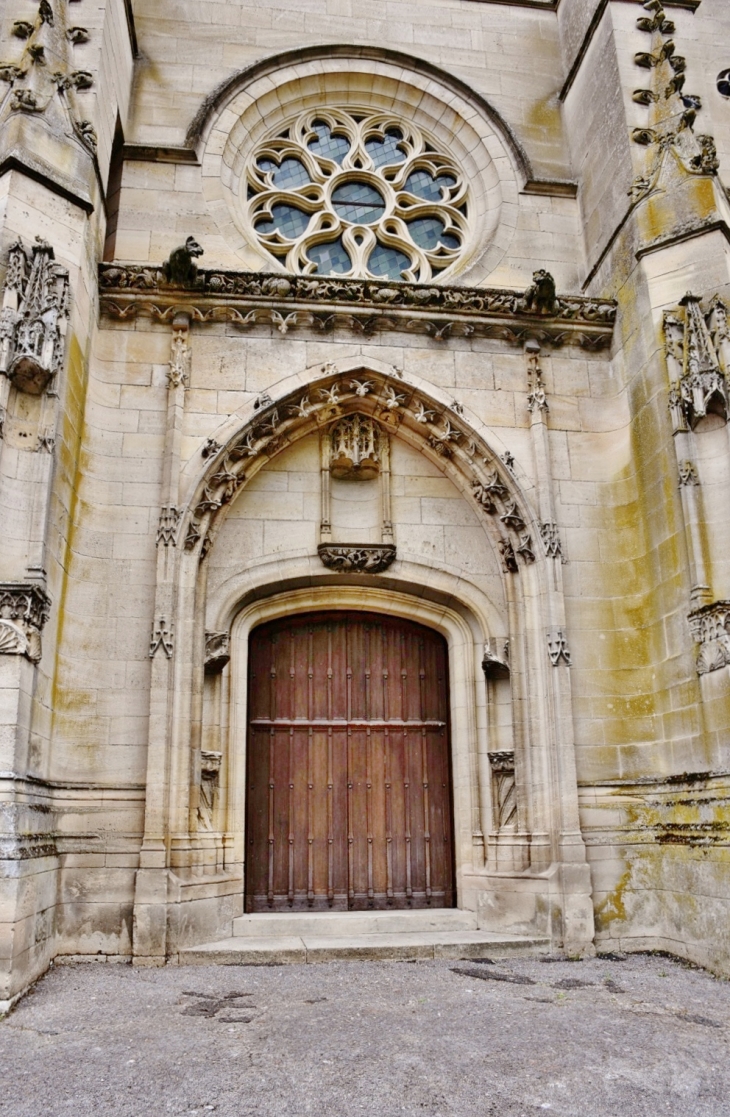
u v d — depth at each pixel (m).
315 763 12.76
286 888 12.23
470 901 11.98
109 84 12.87
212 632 11.95
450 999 8.38
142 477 12.01
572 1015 7.79
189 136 14.25
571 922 10.84
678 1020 7.68
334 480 13.33
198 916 10.69
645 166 13.27
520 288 14.49
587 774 11.77
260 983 9.11
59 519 10.55
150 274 12.57
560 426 13.23
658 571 12.03
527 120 15.87
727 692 10.31
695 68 15.43
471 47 16.20
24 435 9.99
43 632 9.95
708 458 11.38
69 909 10.31
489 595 12.90
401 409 13.06
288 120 15.59
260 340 12.80
